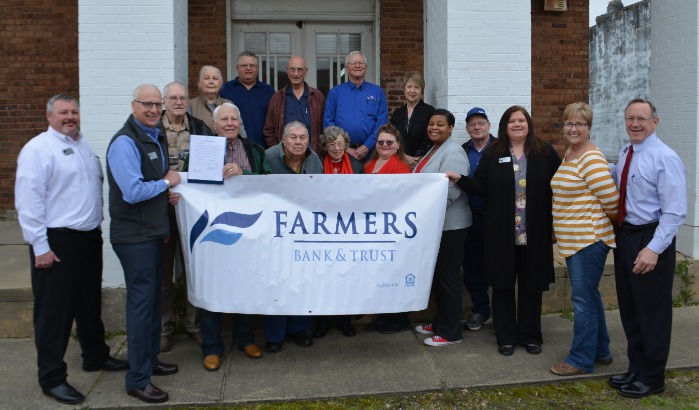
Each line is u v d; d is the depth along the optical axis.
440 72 5.79
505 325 4.77
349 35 8.36
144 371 4.02
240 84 5.66
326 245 4.54
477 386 4.23
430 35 6.11
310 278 4.53
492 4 5.55
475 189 4.68
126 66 5.21
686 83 6.04
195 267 4.45
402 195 4.57
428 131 4.98
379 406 4.04
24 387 4.25
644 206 4.06
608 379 4.38
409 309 4.62
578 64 8.35
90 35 5.18
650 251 3.97
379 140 4.91
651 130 4.05
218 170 4.39
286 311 4.51
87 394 4.13
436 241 4.62
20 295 5.12
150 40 5.20
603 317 4.51
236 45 8.23
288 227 4.51
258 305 4.49
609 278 5.78
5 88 7.82
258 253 4.48
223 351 4.63
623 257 4.20
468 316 5.58
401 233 4.58
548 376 4.38
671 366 4.51
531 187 4.58
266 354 4.80
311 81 8.38
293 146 4.55
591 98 20.31
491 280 4.67
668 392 4.21
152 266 4.00
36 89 7.82
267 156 4.76
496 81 5.59
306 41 8.32
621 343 4.98
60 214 3.96
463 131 5.60
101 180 4.27
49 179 3.92
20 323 5.16
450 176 4.63
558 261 5.92
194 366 4.58
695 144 5.93
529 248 4.60
